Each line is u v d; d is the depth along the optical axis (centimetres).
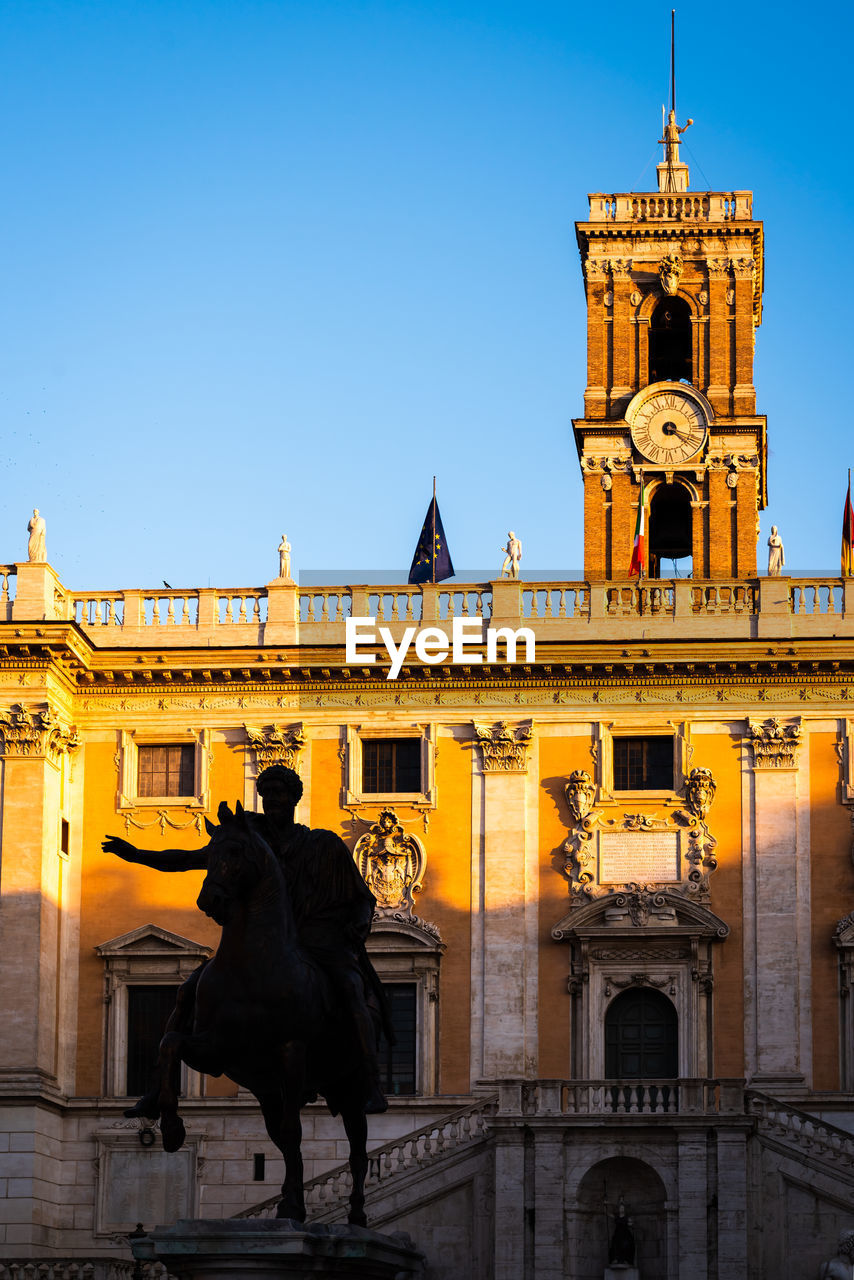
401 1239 2350
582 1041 5969
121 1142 5997
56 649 6103
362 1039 2289
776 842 6084
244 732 6338
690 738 6197
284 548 6538
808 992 5959
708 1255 4953
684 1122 5038
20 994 5931
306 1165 5903
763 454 7469
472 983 6059
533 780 6212
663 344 7612
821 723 6166
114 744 6362
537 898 6116
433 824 6206
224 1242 2100
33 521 6347
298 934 2364
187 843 6262
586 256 7381
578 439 7206
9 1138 5800
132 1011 6153
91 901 6234
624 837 6141
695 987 5969
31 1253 5712
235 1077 2317
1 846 6044
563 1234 5022
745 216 7369
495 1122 5116
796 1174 5025
